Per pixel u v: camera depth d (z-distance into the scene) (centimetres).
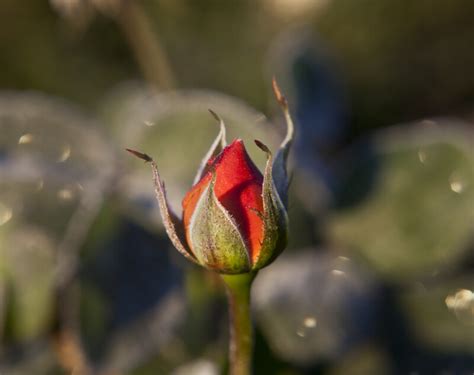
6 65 96
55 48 95
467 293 48
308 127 51
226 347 46
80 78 95
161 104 50
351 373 47
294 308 46
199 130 47
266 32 92
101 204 45
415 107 96
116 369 45
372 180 49
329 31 95
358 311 47
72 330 44
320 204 49
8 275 44
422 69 96
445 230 49
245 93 91
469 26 96
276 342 46
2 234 45
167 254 46
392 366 47
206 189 36
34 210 45
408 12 95
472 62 96
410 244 49
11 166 47
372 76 95
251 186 36
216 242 36
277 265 48
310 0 93
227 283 37
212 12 92
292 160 47
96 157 48
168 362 46
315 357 46
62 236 45
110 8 53
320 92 53
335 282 47
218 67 91
